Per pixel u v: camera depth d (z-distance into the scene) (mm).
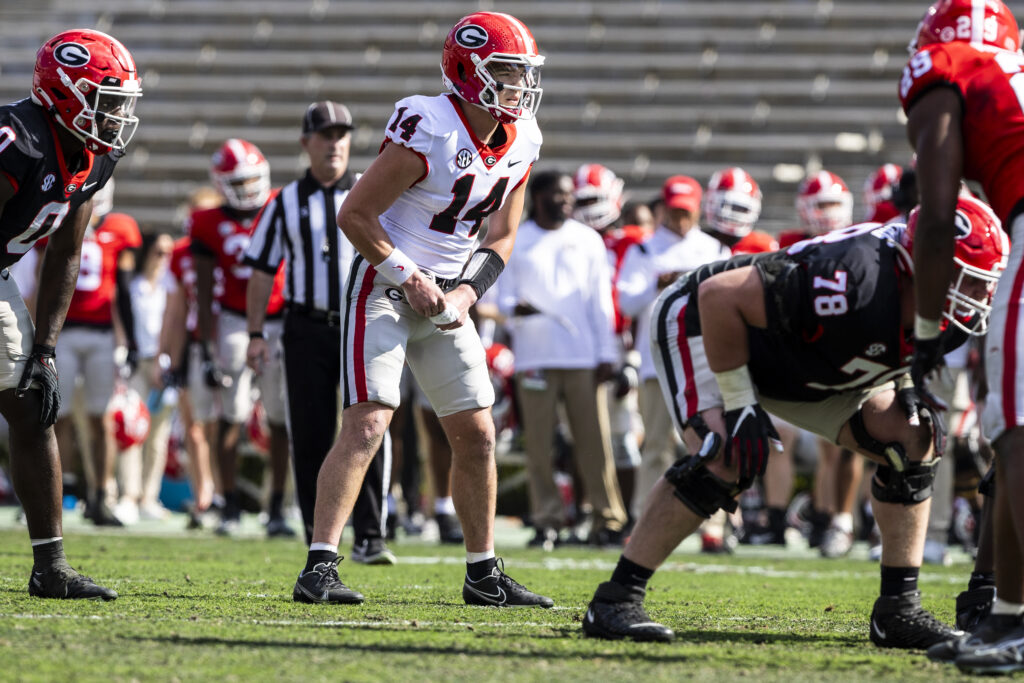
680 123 67812
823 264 11180
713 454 11383
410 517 35688
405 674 9633
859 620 14898
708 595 18062
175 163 68562
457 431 15102
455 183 14062
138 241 34812
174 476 44156
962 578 23156
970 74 10781
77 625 11812
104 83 12820
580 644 11469
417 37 73250
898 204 26844
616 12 72312
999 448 10562
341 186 22000
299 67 72875
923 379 10922
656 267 30469
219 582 17531
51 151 12930
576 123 68500
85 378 33469
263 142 69688
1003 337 10414
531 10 73125
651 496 11859
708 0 72062
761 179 64500
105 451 33969
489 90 13672
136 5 76500
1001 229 11445
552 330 29422
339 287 21172
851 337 11172
